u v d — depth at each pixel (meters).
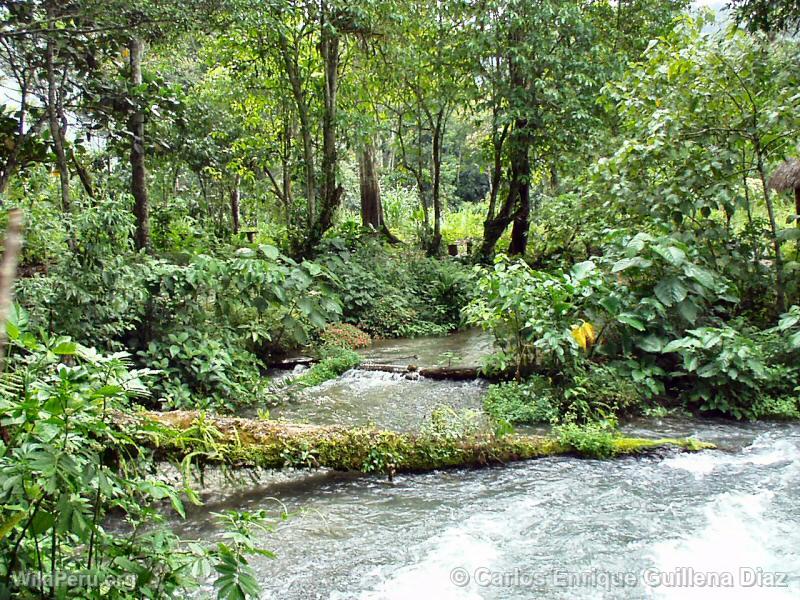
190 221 13.16
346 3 11.57
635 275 6.87
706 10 7.55
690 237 7.42
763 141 7.28
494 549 3.50
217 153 13.63
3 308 0.83
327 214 12.94
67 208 7.54
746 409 5.84
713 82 7.15
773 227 7.39
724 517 3.77
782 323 6.30
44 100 8.22
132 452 3.67
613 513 3.91
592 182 8.61
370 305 11.64
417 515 3.98
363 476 4.59
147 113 9.77
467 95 13.80
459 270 13.49
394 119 17.27
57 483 1.82
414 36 13.35
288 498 4.28
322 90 13.50
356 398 6.92
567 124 12.82
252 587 2.06
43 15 7.46
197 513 4.03
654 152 7.39
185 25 7.71
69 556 2.21
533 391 6.26
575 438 4.94
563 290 6.29
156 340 6.78
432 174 17.11
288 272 7.55
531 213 14.19
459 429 4.84
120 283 6.07
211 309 7.68
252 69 13.64
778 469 4.51
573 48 13.06
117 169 12.52
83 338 5.77
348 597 3.03
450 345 10.01
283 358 8.69
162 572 2.14
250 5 8.03
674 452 4.89
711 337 5.89
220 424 4.30
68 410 1.97
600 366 6.35
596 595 2.99
